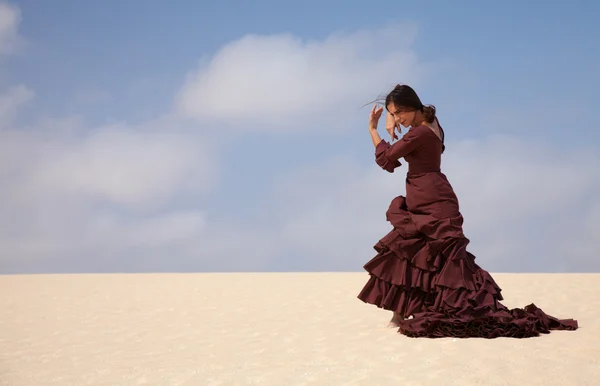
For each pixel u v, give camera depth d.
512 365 5.51
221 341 7.84
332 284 13.27
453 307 6.86
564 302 9.65
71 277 16.12
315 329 8.23
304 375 5.67
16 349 7.91
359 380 5.37
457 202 7.22
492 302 6.91
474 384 5.07
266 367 6.11
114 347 7.85
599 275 12.89
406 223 7.18
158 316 10.39
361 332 7.62
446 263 6.99
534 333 6.73
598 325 7.39
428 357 5.92
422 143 7.16
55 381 6.12
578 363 5.52
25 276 16.45
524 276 13.06
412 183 7.25
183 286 13.99
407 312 7.16
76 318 10.41
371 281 7.30
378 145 7.37
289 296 11.88
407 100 7.24
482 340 6.48
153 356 7.11
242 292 12.76
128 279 15.52
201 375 5.96
